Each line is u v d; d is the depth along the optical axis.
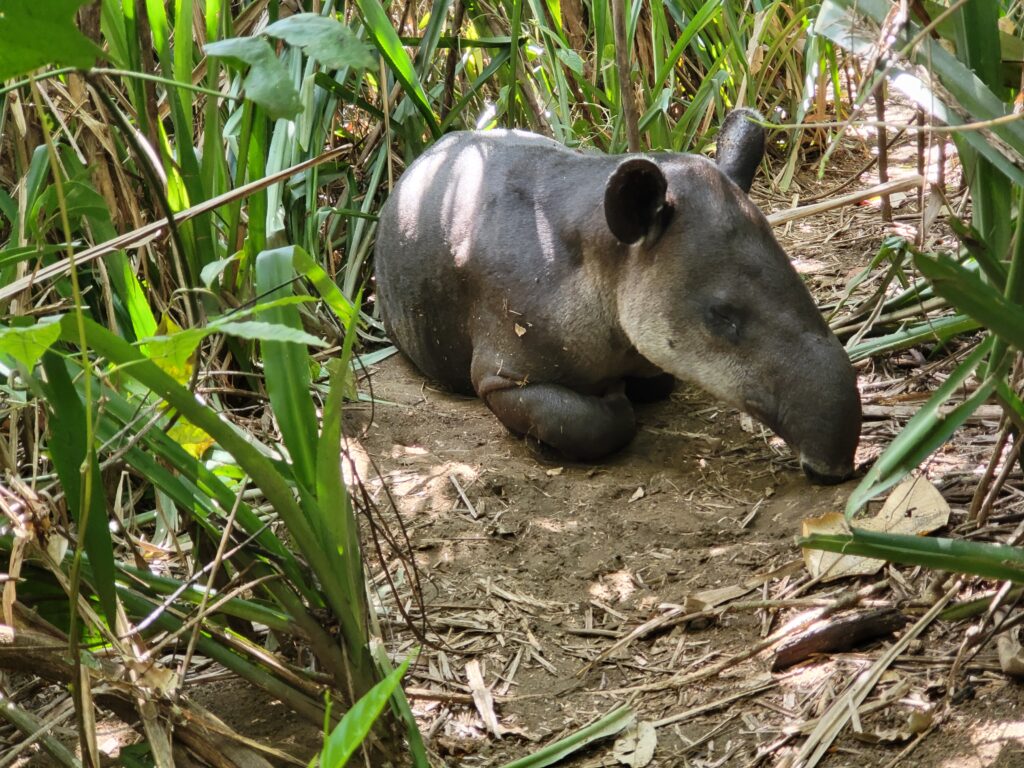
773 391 3.95
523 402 4.39
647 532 3.83
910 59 2.44
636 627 3.35
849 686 2.85
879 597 3.19
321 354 5.01
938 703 2.72
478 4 6.35
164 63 4.25
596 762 2.80
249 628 2.98
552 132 6.49
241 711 2.94
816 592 3.31
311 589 2.74
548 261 4.41
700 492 4.08
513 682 3.15
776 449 4.33
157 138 4.01
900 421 4.24
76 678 2.26
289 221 5.47
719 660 3.13
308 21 1.92
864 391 4.50
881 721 2.72
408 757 2.74
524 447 4.52
